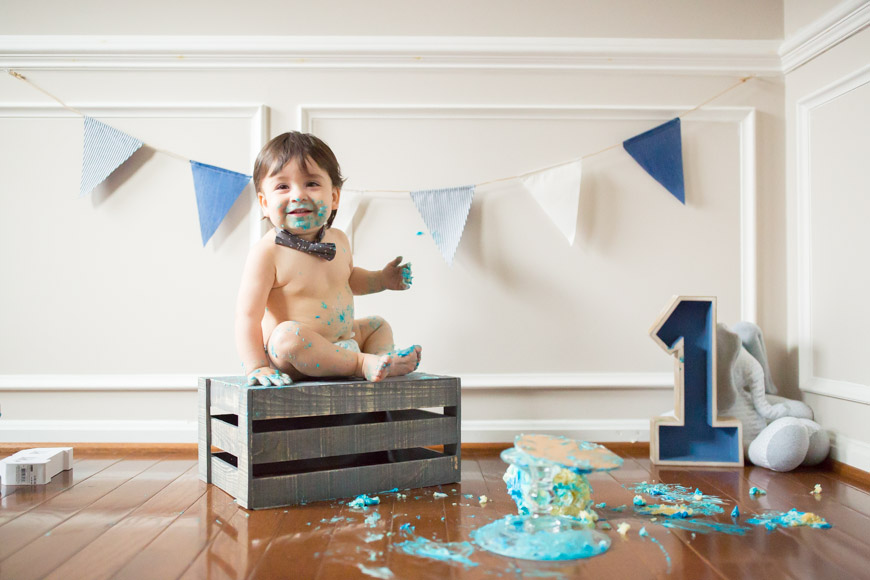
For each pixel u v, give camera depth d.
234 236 2.22
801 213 2.16
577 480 1.41
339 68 2.24
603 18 2.27
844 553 1.22
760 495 1.63
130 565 1.15
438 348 2.23
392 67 2.24
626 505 1.54
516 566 1.16
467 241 2.24
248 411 1.49
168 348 2.21
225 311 2.22
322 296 1.75
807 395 2.13
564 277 2.25
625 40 2.24
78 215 2.22
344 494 1.60
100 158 2.19
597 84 2.26
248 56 2.22
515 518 1.38
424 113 2.23
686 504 1.55
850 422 1.92
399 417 1.85
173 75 2.23
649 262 2.26
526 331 2.25
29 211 2.22
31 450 1.91
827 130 2.04
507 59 2.24
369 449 1.63
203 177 2.18
